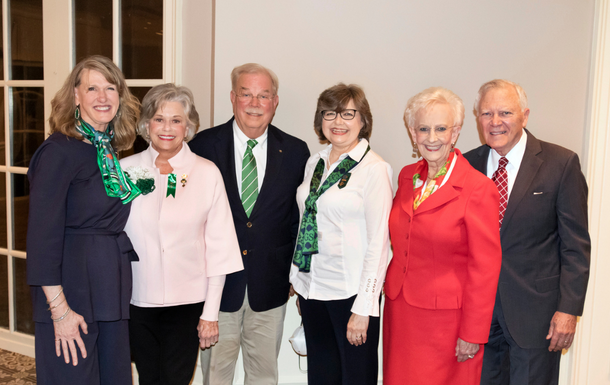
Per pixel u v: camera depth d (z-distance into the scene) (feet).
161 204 5.09
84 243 4.67
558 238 5.39
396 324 5.27
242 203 6.07
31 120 8.86
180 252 5.16
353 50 7.25
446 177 4.97
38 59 8.70
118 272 4.83
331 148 6.01
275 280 6.14
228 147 6.20
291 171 6.30
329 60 7.29
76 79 4.70
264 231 6.03
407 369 5.09
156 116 5.09
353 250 5.47
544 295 5.30
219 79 7.32
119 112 5.11
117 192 4.75
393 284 5.33
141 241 5.05
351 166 5.50
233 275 5.99
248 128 6.09
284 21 7.25
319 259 5.63
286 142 6.44
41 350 4.63
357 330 5.22
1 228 9.34
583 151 7.06
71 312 4.55
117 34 8.02
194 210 5.22
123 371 5.03
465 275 4.86
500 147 5.47
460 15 7.10
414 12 7.14
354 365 5.53
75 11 8.32
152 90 5.19
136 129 5.71
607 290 7.15
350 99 5.53
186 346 5.39
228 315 6.08
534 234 5.28
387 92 7.29
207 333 5.33
